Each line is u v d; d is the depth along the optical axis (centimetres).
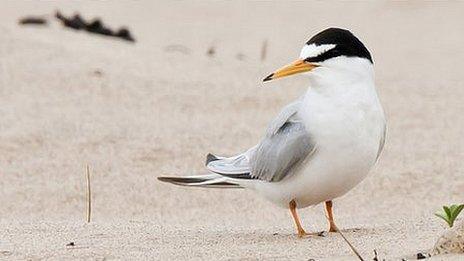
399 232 976
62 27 1950
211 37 2300
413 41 2244
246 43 2248
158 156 1355
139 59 1756
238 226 1098
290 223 1126
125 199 1244
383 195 1252
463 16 2436
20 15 2325
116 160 1341
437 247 856
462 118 1536
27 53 1694
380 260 851
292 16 2509
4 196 1242
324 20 2464
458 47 2167
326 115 937
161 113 1501
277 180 969
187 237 987
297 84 1683
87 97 1537
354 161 943
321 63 946
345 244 923
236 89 1627
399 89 1714
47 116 1461
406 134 1461
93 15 2455
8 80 1579
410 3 2548
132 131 1425
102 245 949
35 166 1323
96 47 1803
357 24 2411
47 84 1573
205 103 1553
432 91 1703
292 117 961
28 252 923
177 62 1772
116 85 1588
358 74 947
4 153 1350
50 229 1034
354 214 1179
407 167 1330
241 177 1000
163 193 1262
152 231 1025
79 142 1385
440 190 1257
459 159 1355
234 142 1405
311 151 941
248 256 889
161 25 2405
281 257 882
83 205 1226
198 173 1307
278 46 2219
